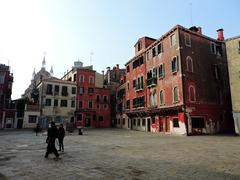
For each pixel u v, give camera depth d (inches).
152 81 1229.7
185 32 1075.9
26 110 1637.6
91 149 487.2
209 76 1108.5
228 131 1100.5
